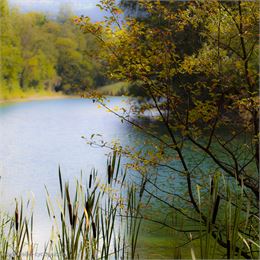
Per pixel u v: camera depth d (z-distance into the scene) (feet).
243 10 20.04
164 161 20.25
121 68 19.34
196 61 19.53
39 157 55.26
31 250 11.61
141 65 19.01
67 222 25.67
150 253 21.18
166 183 30.94
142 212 24.89
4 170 44.37
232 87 20.10
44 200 32.07
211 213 10.06
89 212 11.04
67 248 10.96
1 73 148.87
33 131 82.12
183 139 20.47
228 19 19.99
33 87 152.35
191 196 20.11
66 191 10.62
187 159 37.42
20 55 151.43
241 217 19.51
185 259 20.24
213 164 31.89
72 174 43.93
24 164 50.11
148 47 19.74
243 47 19.85
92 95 19.60
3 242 12.81
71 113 113.09
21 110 124.57
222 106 20.47
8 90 149.07
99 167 47.73
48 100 150.20
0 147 62.90
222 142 21.25
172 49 19.30
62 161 52.06
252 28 19.72
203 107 19.74
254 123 19.57
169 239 22.71
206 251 10.08
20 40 151.74
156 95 20.24
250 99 18.69
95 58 19.72
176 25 19.98
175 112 20.17
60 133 78.38
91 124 87.71
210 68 19.97
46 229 24.84
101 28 19.08
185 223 23.88
